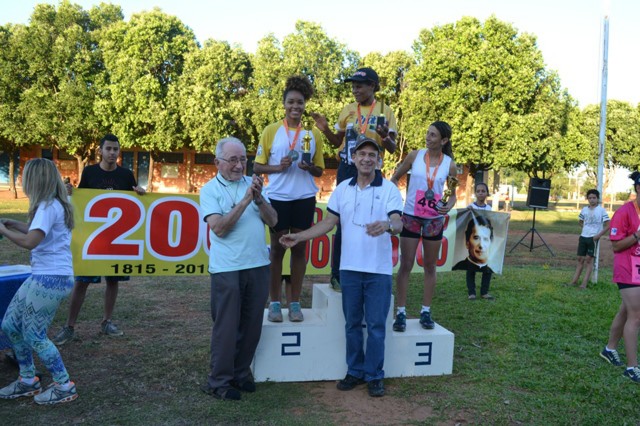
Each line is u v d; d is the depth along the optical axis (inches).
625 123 1574.8
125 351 205.9
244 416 151.3
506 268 456.4
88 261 241.0
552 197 2573.8
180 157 1509.6
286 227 187.8
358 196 171.9
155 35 1211.9
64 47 1208.8
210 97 1199.6
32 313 151.9
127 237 247.6
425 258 196.9
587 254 362.3
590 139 1566.2
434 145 192.7
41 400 155.8
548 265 488.7
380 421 151.0
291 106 184.5
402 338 187.5
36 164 150.9
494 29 1120.8
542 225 960.9
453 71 1119.6
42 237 147.8
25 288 153.5
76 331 231.0
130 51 1201.4
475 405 162.6
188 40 1282.0
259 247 166.1
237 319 163.8
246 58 1289.4
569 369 195.3
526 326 253.4
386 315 172.2
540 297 321.1
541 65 1144.2
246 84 1301.7
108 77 1269.7
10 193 1341.0
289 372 182.9
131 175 252.4
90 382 174.1
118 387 170.4
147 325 244.2
